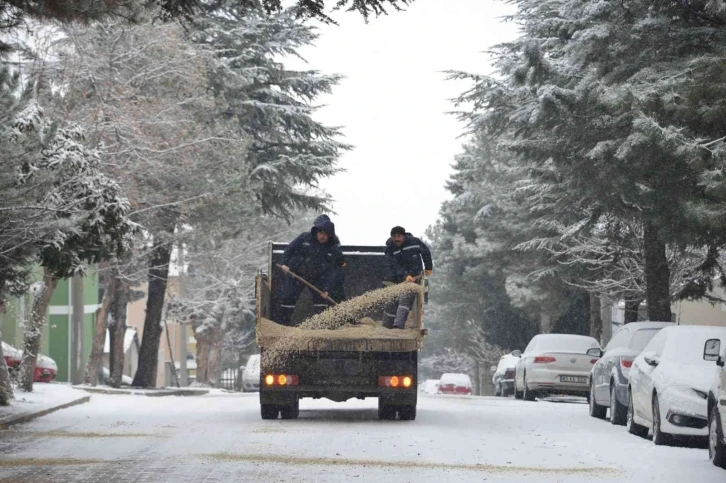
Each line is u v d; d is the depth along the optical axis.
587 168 30.81
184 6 15.41
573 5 29.42
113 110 37.12
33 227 20.50
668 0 27.19
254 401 33.19
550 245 47.53
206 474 13.94
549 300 58.44
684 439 19.00
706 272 33.62
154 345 51.78
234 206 42.88
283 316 24.09
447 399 38.00
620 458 16.67
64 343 67.38
